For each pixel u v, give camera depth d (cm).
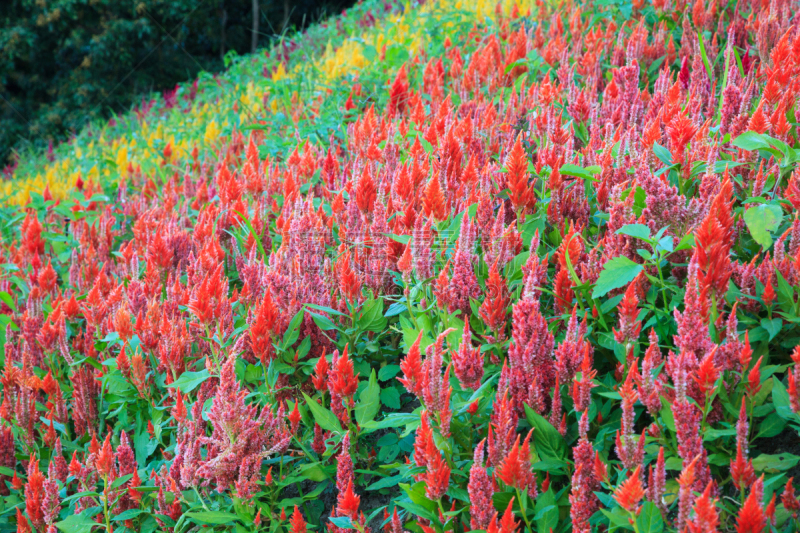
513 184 239
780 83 258
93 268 384
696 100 282
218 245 316
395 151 343
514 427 177
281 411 219
